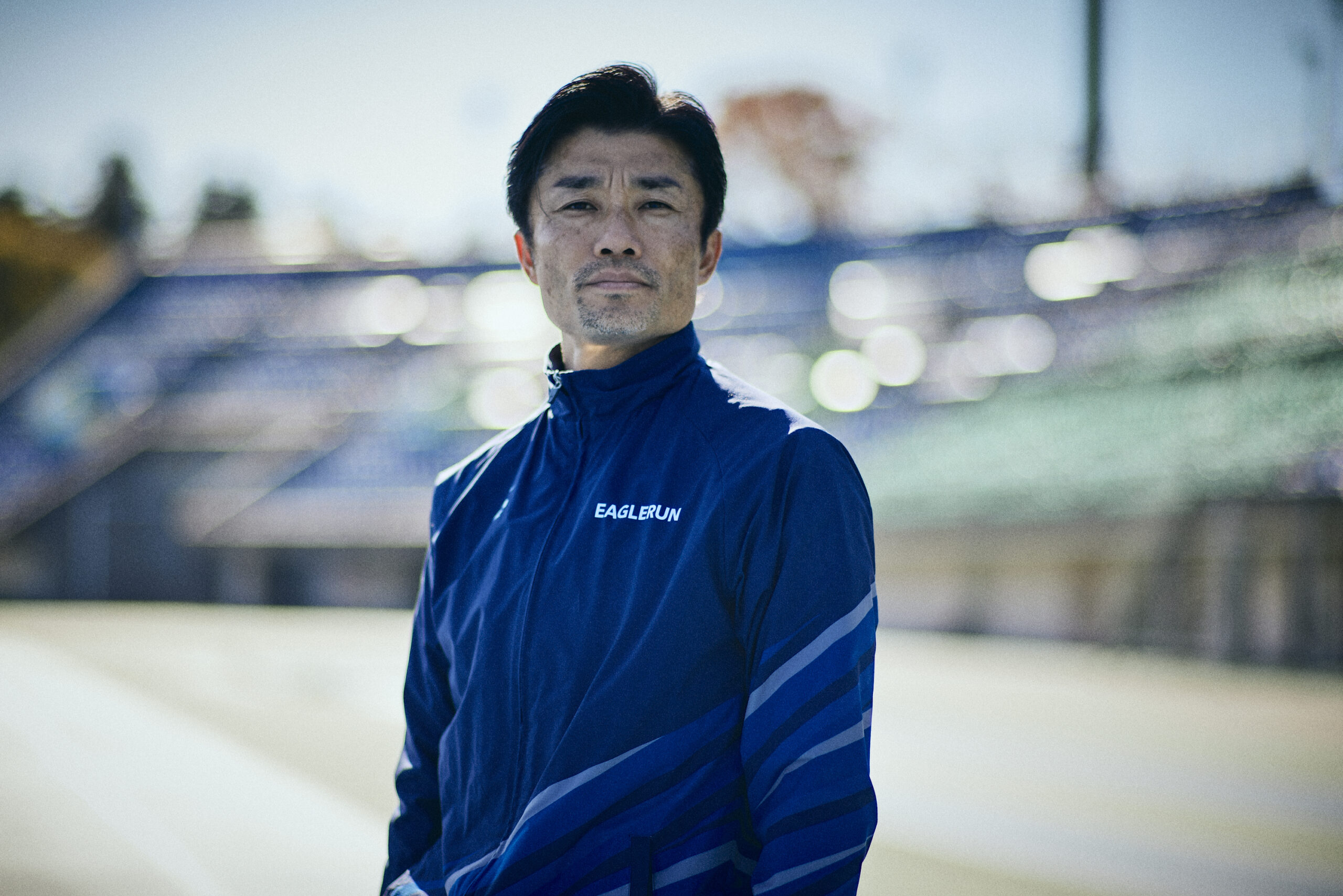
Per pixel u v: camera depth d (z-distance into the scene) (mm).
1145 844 5281
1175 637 13141
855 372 22141
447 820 1494
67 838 5188
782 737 1275
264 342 28203
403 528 21438
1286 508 12359
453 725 1503
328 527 21781
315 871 4758
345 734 8164
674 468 1415
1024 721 8875
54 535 23844
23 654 13266
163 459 24172
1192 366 17734
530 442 1630
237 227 32156
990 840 5340
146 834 5281
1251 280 19156
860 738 1296
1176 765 7137
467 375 25688
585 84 1554
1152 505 13766
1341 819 5773
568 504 1481
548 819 1329
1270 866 4918
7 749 7281
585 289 1516
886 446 20047
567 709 1359
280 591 22266
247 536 22266
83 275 35719
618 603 1370
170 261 31391
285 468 23797
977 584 15344
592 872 1309
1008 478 16906
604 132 1543
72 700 9531
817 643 1297
